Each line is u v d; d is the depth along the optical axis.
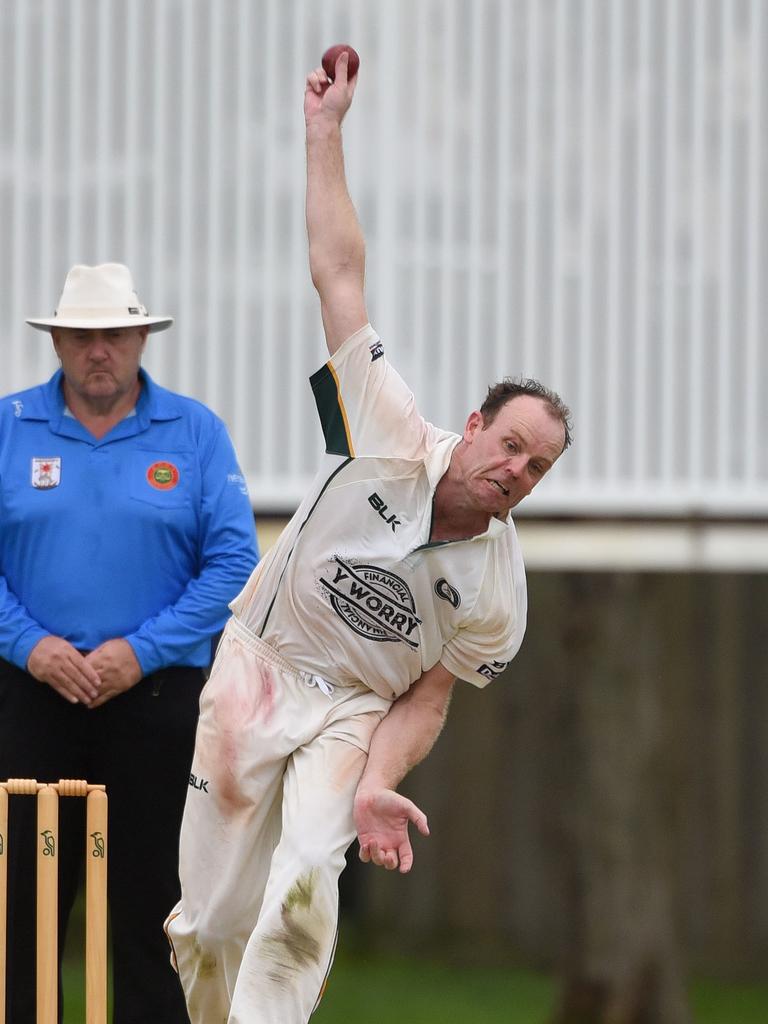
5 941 13.64
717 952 41.62
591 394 24.55
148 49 24.31
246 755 14.59
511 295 24.45
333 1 24.31
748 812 41.91
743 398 24.59
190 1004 15.43
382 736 14.62
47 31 24.30
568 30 24.53
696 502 24.59
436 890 43.09
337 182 14.45
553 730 35.00
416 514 14.02
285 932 14.03
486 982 40.34
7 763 16.52
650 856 33.81
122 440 17.05
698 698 42.09
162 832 16.70
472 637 14.52
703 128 24.59
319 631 14.48
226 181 24.30
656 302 24.56
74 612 16.64
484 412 13.95
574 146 24.52
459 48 24.45
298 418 24.25
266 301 24.31
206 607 16.72
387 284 24.36
